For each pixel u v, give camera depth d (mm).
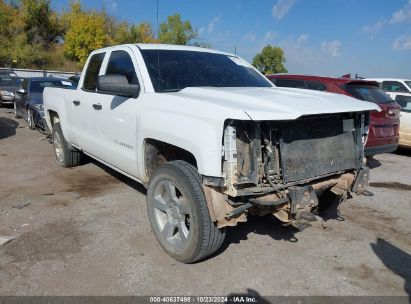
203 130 3121
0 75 19281
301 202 3158
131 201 5219
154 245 3951
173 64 4398
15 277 3328
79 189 5723
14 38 44125
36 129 11430
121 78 4047
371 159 8883
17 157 7797
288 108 3104
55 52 46719
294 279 3424
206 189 3203
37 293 3117
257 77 4902
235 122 3031
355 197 5770
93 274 3402
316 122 3469
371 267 3674
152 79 4133
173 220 3619
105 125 4816
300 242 4133
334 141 3635
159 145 4078
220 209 3180
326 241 4191
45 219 4574
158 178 3662
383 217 4992
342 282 3402
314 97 3623
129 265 3559
